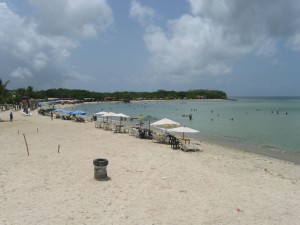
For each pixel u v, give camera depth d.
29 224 10.00
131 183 14.70
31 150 22.61
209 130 44.44
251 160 22.80
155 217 10.84
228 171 18.16
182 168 18.19
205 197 13.09
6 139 28.06
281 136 38.22
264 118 68.38
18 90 115.62
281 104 165.00
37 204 11.76
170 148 26.00
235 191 14.07
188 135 38.44
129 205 11.88
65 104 134.25
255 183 15.63
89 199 12.41
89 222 10.25
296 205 12.53
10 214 10.77
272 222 10.78
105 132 35.88
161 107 124.94
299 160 24.05
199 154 23.88
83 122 49.34
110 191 13.45
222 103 181.50
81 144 26.25
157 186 14.39
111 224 10.15
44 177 15.37
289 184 15.79
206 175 16.77
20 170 16.61
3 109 77.56
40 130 35.97
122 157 20.89
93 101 177.12
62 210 11.22
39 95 160.00
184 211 11.47
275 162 22.61
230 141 33.78
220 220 10.78
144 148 25.20
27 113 61.00
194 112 91.00
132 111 95.44
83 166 17.81
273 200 13.04
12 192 13.04
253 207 12.14
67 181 14.78
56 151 22.44
